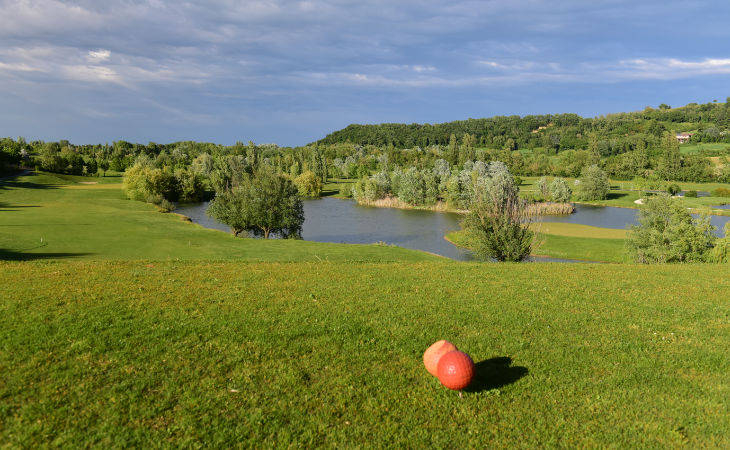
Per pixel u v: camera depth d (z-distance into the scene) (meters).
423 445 7.02
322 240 66.25
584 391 8.88
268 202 60.50
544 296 15.79
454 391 8.71
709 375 9.67
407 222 84.25
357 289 16.25
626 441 7.25
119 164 169.75
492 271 20.72
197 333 11.14
